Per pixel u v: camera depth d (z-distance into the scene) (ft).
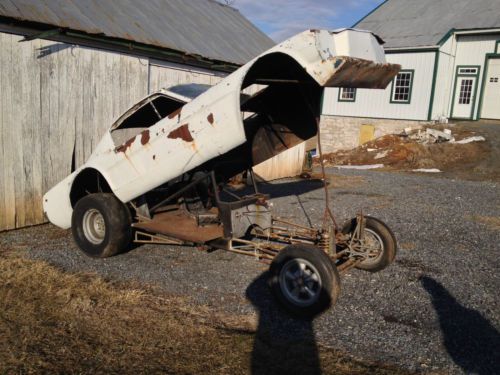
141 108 19.98
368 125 77.00
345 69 13.24
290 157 43.16
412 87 72.49
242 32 46.93
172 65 31.37
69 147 24.75
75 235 19.33
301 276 13.65
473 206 31.68
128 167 18.01
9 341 11.85
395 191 37.29
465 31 71.46
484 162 53.21
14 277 16.05
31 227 23.48
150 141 17.13
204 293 15.51
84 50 24.89
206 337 12.39
